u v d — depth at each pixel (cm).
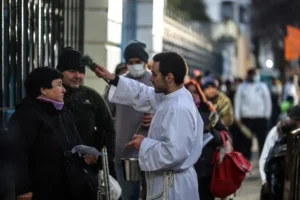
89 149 709
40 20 958
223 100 1358
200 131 711
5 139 684
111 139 830
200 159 929
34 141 695
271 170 938
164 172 699
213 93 1355
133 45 955
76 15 1142
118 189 798
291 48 3262
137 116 945
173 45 2361
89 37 1258
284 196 891
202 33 4428
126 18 1703
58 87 712
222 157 937
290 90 2797
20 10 883
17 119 694
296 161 876
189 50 2886
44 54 962
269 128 2397
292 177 870
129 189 964
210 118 937
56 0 1033
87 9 1260
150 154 687
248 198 1338
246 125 1862
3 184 686
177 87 705
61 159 703
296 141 876
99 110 818
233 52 5519
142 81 957
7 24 862
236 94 1861
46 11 980
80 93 805
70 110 799
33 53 921
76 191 705
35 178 695
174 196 699
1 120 817
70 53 790
